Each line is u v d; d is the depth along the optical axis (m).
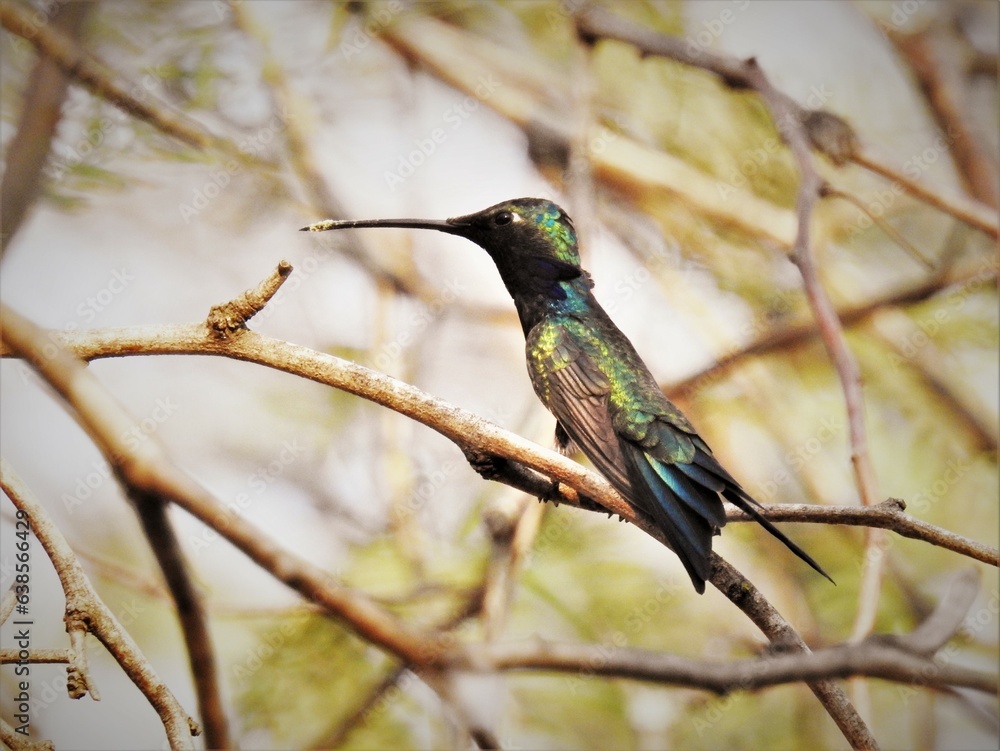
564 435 8.34
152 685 5.68
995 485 11.62
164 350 6.66
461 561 9.29
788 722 9.46
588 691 9.15
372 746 8.80
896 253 12.86
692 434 7.18
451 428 6.54
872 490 8.69
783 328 12.25
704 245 12.61
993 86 13.55
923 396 12.18
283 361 6.47
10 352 7.07
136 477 7.64
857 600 10.29
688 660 6.68
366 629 7.93
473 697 7.78
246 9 12.02
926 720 9.84
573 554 9.67
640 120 12.73
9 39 10.84
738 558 10.71
